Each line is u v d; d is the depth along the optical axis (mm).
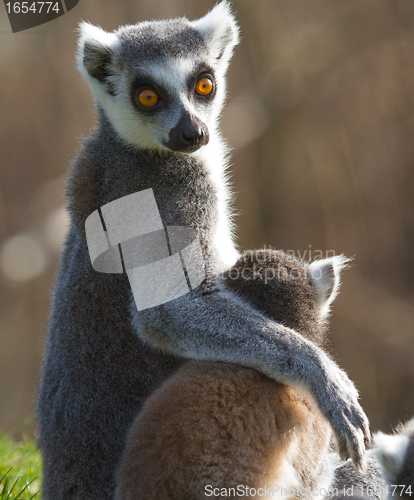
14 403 29562
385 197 31078
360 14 31344
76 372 9609
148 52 10766
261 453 7957
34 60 32500
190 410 7930
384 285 30594
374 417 28234
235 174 32969
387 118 31219
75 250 10016
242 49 33312
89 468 9367
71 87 32500
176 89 10586
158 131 10305
